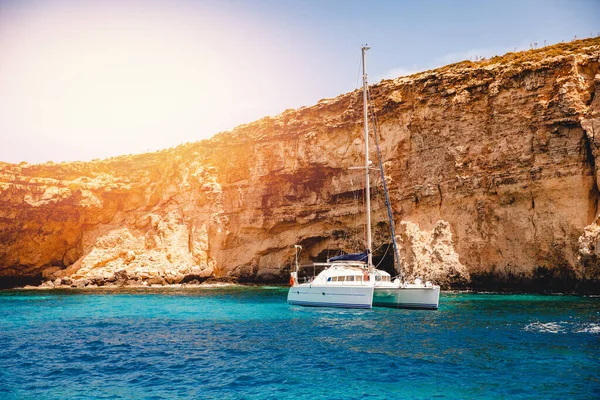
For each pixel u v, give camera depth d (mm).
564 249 39906
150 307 39844
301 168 60062
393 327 26391
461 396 14938
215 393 15641
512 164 43312
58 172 75125
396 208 51531
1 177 70938
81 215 74000
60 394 15727
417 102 50406
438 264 45219
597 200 39188
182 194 72312
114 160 77875
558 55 44188
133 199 76062
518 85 43875
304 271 62938
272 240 64625
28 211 71125
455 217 46406
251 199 65250
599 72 40719
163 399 15125
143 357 20609
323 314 32500
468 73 47344
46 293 57781
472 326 25891
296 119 61688
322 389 15859
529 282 41812
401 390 15609
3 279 72062
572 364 17938
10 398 15367
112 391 16000
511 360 18656
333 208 58656
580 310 30906
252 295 49406
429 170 48906
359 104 56094
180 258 68812
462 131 46812
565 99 40469
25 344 23641
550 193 41031
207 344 23094
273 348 21844
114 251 72750
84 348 22578
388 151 52719
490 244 44094
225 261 67438
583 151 40031
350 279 35031
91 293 56688
